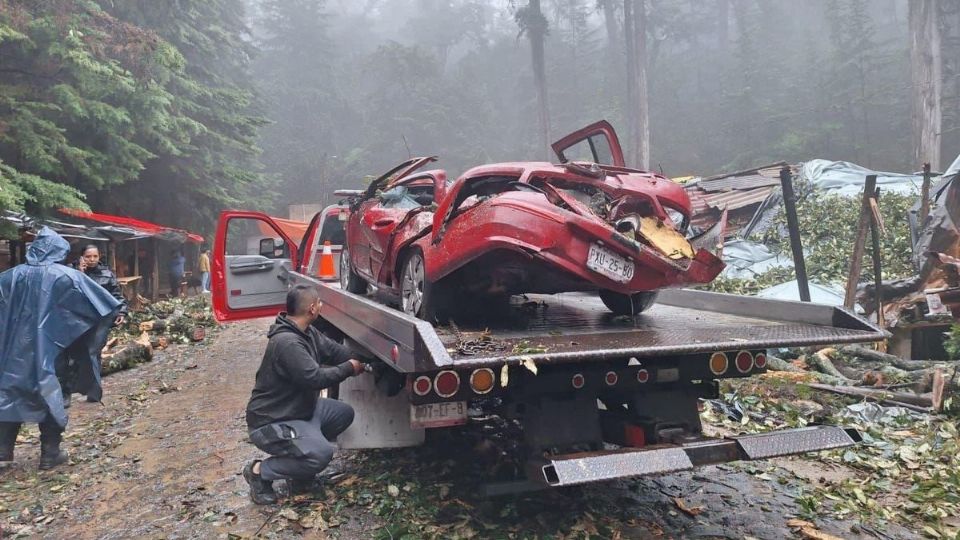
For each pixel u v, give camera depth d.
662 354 3.30
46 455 5.02
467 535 3.52
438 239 4.12
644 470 3.11
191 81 22.42
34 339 4.86
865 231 8.09
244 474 4.19
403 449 5.03
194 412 6.73
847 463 4.75
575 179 3.88
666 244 3.71
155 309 14.80
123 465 5.08
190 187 24.47
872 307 8.91
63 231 12.66
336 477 4.52
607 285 3.61
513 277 4.02
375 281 5.43
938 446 4.98
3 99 12.25
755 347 3.51
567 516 3.79
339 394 4.66
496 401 3.74
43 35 12.78
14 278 4.93
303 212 46.91
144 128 16.83
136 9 21.11
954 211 9.55
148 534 3.81
